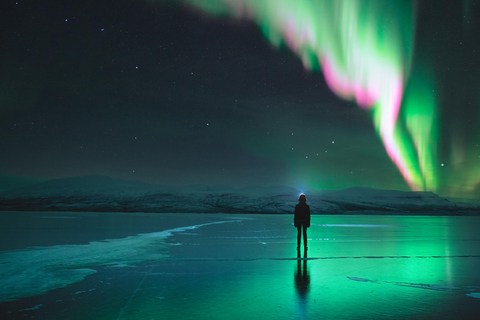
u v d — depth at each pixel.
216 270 7.36
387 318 4.02
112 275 6.84
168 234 18.17
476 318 4.03
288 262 8.46
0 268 7.70
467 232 21.73
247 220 42.34
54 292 5.43
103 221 35.97
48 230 21.28
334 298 4.97
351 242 14.02
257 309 4.41
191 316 4.12
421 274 6.90
